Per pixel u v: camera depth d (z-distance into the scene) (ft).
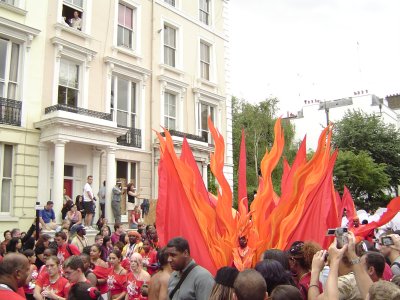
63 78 54.13
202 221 20.54
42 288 20.27
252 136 109.09
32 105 49.57
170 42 71.72
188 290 14.15
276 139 23.32
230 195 21.50
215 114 77.92
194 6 76.43
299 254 14.06
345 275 12.96
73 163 52.90
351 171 92.89
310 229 20.97
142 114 63.62
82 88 55.67
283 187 24.40
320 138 22.62
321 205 21.45
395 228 34.81
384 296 8.80
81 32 55.72
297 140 157.79
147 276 21.59
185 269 14.56
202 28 77.41
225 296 11.25
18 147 47.62
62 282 20.01
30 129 48.96
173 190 21.18
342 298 12.50
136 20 65.26
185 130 70.49
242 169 23.85
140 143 62.64
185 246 14.57
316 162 22.35
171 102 70.08
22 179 47.52
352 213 26.81
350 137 109.29
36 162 49.03
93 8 58.54
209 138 76.07
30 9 50.70
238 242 20.17
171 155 21.66
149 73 65.26
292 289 9.63
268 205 21.72
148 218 54.60
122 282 22.97
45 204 48.85
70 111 51.01
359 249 16.21
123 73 61.36
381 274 13.71
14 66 49.42
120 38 63.16
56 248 24.41
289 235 20.62
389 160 107.24
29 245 31.86
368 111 157.89
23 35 49.49
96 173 54.80
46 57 51.80
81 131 49.98
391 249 19.25
